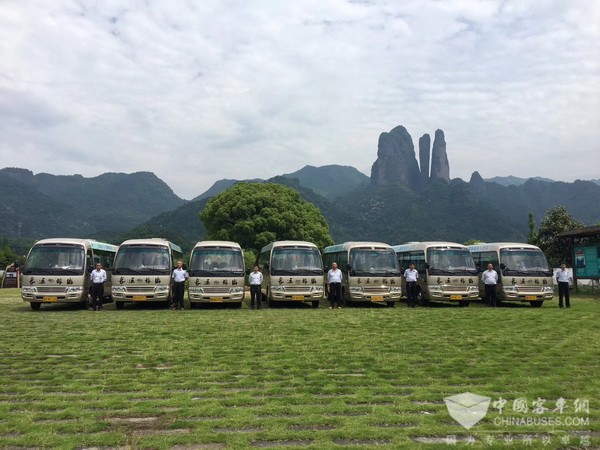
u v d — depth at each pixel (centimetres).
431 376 873
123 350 1111
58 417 658
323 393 775
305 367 943
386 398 743
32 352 1091
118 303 2170
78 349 1124
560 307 2181
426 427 619
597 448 562
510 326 1499
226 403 714
